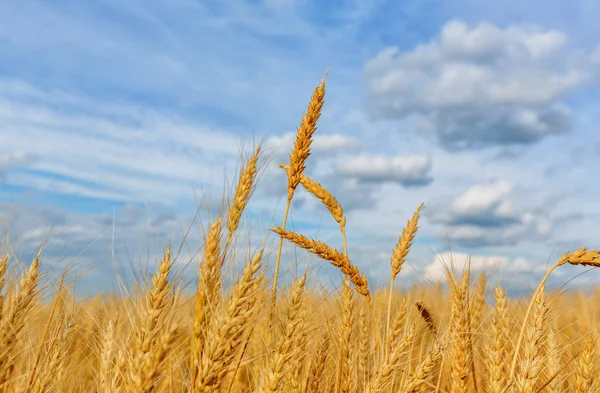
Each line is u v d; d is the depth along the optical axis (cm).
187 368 36
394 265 49
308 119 51
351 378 47
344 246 51
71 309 41
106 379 37
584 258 36
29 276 34
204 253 34
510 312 49
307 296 46
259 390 38
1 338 32
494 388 42
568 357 49
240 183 37
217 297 34
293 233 44
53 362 38
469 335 46
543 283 38
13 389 35
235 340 32
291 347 38
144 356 28
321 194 50
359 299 52
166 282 30
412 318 52
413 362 48
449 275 49
